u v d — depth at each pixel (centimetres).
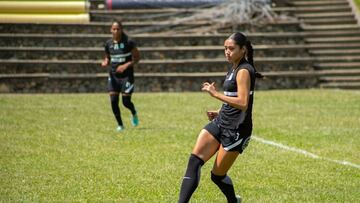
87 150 2966
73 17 6159
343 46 6378
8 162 2672
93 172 2508
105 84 5778
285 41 6316
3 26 5984
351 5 6850
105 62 3581
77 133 3438
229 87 1878
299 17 6700
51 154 2859
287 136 3444
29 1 6469
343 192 2244
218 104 4828
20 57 5850
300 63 6128
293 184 2359
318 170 2606
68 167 2594
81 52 5931
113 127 3669
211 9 6369
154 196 2139
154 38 6097
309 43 6406
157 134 3438
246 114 1855
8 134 3366
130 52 3569
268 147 3116
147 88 5812
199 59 6044
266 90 5925
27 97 5203
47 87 5712
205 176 2491
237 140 1848
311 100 5081
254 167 2647
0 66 5719
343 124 3884
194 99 5138
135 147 3061
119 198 2108
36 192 2167
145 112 4338
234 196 1944
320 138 3394
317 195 2188
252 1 6406
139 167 2611
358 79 6078
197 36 6150
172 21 6319
